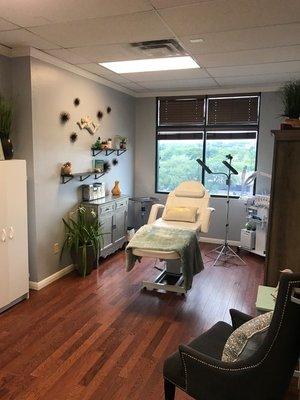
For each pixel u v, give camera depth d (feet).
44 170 11.55
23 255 10.48
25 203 10.41
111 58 11.57
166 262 12.78
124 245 16.63
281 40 9.47
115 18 7.98
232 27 8.51
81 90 13.46
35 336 8.65
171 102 18.11
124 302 10.77
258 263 14.88
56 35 9.25
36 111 10.94
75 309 10.21
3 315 9.73
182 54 10.98
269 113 16.33
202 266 11.68
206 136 17.71
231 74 13.78
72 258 13.05
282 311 4.06
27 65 10.53
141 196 19.30
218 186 17.90
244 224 17.38
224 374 4.60
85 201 14.06
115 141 16.70
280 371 4.32
